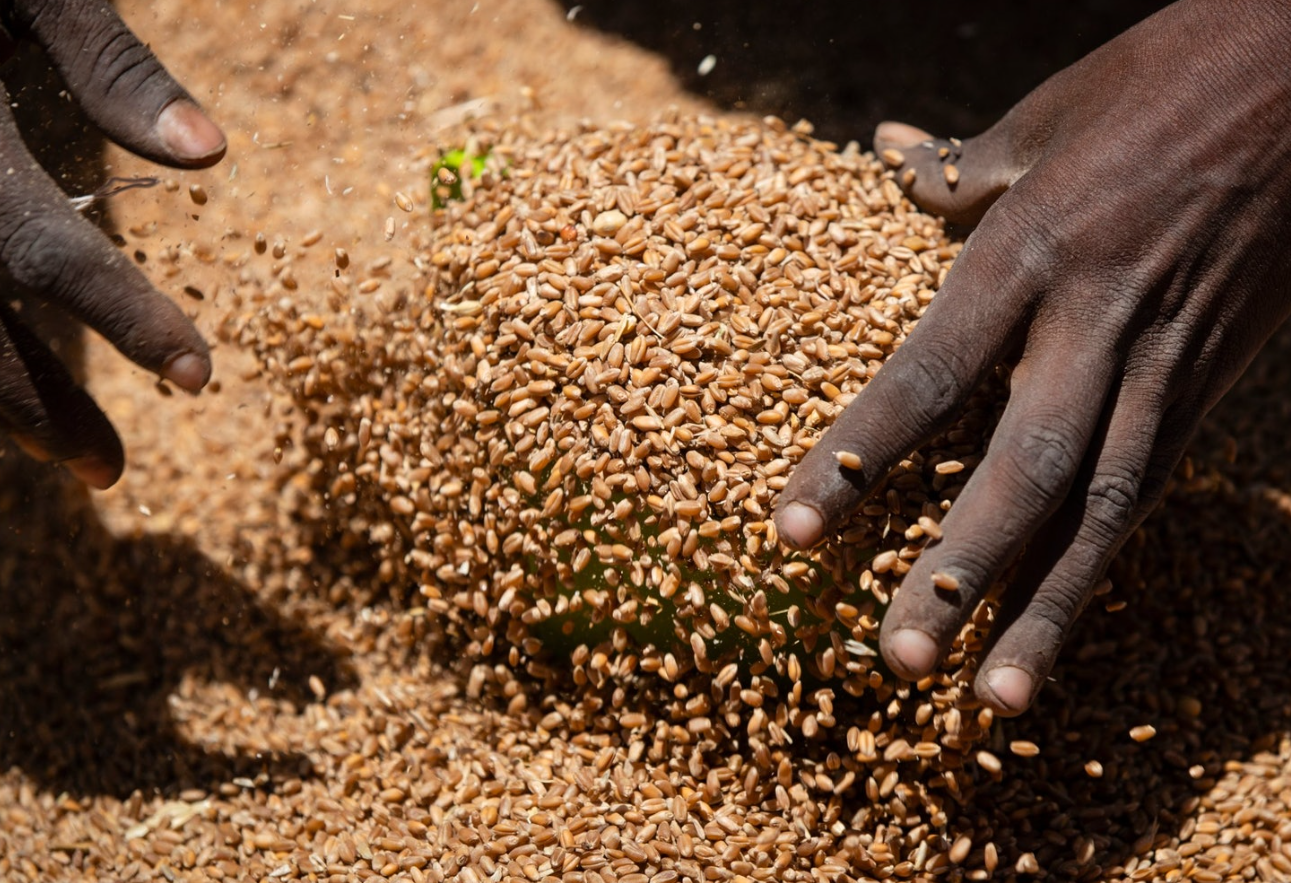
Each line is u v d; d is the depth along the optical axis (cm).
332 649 83
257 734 81
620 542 74
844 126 98
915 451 72
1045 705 79
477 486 77
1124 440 70
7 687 83
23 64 80
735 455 73
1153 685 81
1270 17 72
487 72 97
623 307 75
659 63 100
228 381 87
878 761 75
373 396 81
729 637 75
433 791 78
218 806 79
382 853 77
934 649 68
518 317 76
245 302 85
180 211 86
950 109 101
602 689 78
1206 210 71
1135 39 74
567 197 78
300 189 90
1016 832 77
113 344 70
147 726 82
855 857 75
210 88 94
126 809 80
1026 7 108
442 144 91
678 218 77
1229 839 77
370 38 97
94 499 86
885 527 72
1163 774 79
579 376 75
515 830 76
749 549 73
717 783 76
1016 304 70
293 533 85
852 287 76
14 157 70
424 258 80
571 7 102
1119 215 71
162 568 85
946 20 106
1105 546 70
